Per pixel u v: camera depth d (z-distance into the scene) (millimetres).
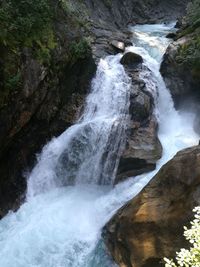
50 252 8586
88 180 10945
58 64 11016
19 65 9398
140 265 7578
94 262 8266
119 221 8266
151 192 8164
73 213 9664
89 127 11219
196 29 13945
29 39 9945
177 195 7715
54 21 11508
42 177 10852
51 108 11172
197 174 7664
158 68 13656
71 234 8992
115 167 10688
